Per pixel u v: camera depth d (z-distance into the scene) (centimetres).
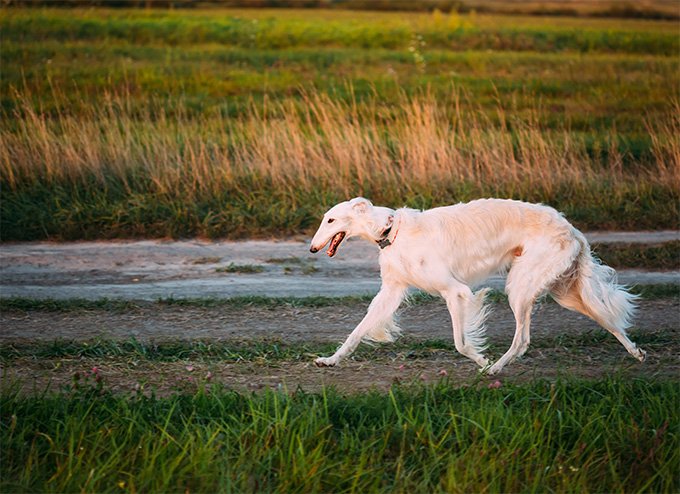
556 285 725
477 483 520
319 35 2730
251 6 3544
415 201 1258
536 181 1329
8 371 698
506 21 3312
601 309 716
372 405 612
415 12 3612
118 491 504
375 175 1307
